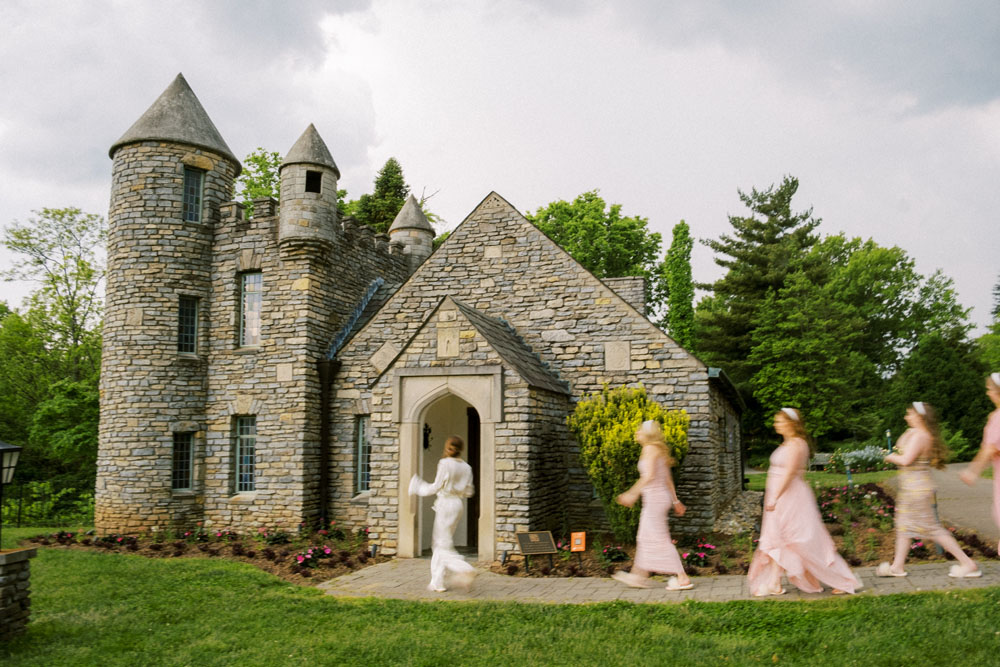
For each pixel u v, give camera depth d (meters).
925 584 7.64
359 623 7.85
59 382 24.69
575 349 14.83
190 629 7.96
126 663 6.86
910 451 8.03
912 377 31.69
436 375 12.41
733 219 38.94
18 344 29.42
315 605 8.78
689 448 13.84
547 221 37.31
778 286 35.19
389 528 12.49
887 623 6.42
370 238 19.73
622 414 12.34
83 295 30.00
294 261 16.70
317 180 17.30
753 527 13.33
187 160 17.30
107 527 16.03
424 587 9.88
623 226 36.19
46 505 22.91
